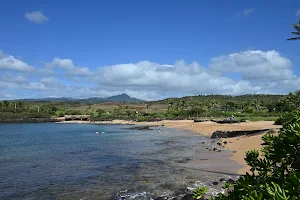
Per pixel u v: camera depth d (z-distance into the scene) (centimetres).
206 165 2314
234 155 2727
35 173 2153
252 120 7006
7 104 13412
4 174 2122
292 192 274
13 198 1541
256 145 3041
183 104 14888
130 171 2158
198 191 845
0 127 9119
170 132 6319
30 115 12625
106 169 2256
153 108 18112
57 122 12144
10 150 3550
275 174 397
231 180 1667
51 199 1512
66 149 3594
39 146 3975
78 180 1909
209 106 14525
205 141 4197
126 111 14912
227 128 5672
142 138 5047
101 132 6831
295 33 2255
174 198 1412
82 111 16112
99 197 1528
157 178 1909
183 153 3025
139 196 1525
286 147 396
